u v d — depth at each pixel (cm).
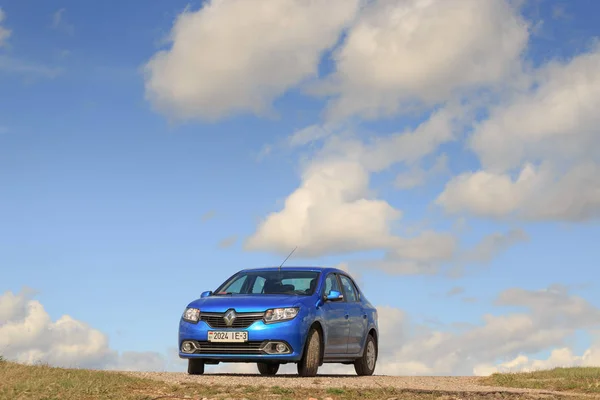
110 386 1069
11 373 1141
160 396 1024
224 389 1094
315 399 1036
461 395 1110
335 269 1529
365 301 1605
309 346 1349
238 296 1391
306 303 1366
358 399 1059
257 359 1319
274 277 1463
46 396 993
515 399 1100
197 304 1376
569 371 1500
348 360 1502
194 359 1366
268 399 1026
